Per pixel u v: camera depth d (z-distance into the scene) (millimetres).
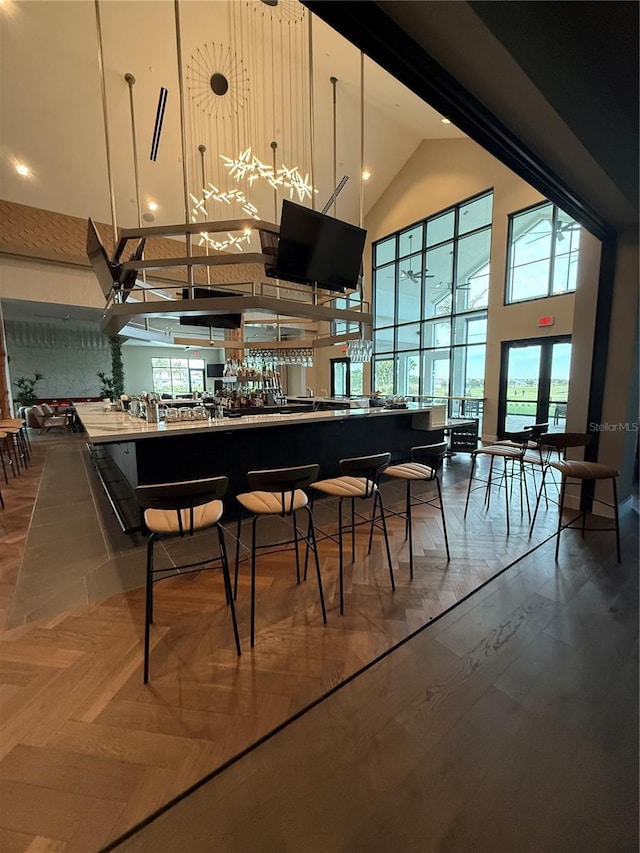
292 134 6957
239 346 6129
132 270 2939
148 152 6414
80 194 6945
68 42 4926
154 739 1344
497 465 5684
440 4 1099
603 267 3234
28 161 6176
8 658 1728
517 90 1511
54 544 2916
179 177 7012
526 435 4059
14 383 10742
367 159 8391
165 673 1643
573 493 3623
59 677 1618
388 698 1516
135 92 5605
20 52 4891
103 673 1643
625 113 2219
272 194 8023
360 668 1668
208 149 6629
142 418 3688
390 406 5430
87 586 2324
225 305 2869
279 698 1516
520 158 1958
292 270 2992
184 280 8562
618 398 3273
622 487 3357
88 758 1275
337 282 3260
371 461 2270
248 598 2199
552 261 6773
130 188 6953
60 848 1036
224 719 1423
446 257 8742
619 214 2801
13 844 1045
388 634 1883
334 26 1148
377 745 1323
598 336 3326
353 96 6562
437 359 9234
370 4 1080
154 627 1941
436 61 1341
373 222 10203
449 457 6016
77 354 12133
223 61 5391
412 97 6512
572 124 1768
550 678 1611
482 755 1285
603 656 1735
